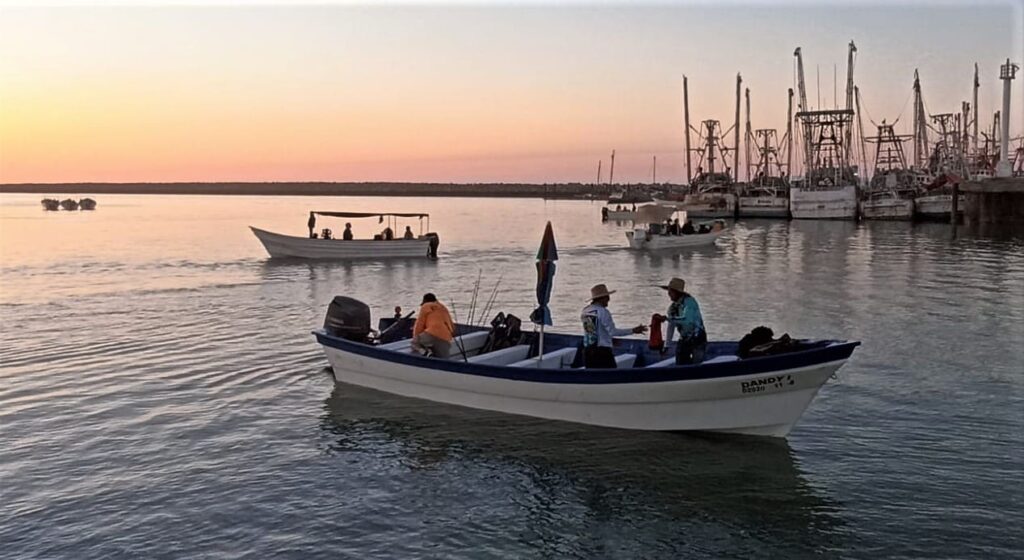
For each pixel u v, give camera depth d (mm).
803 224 85750
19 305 27234
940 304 27109
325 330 16547
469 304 28969
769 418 12266
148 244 57406
